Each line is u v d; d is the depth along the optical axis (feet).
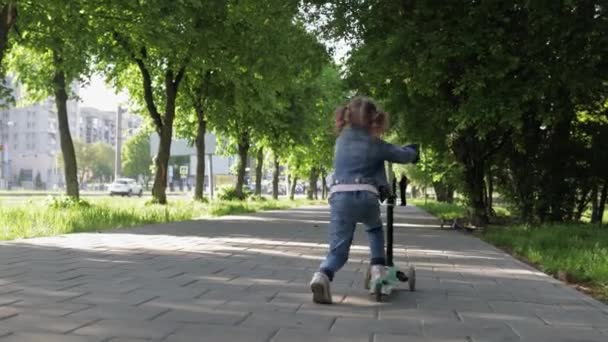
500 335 15.33
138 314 16.46
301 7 61.26
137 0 56.80
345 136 19.01
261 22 67.77
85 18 58.59
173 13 56.90
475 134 59.11
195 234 43.47
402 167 143.33
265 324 15.69
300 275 24.41
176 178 404.98
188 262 27.66
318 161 170.19
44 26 58.70
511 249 39.60
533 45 47.03
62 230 42.52
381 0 53.16
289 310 17.53
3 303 17.58
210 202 95.45
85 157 394.93
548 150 61.36
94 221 48.29
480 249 38.86
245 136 118.01
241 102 89.30
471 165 62.49
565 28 45.29
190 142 111.04
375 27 55.01
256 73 73.61
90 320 15.61
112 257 28.73
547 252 33.30
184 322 15.66
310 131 121.19
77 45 60.08
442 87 59.31
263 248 34.99
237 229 50.01
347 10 57.31
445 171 75.36
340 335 14.79
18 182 418.92
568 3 43.09
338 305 18.53
